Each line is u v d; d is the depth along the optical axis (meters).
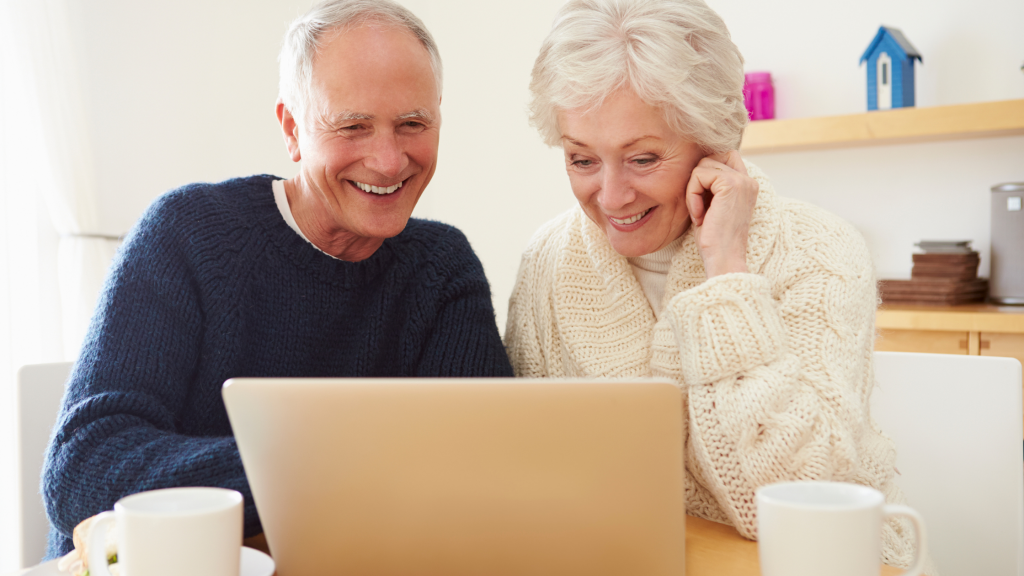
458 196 3.85
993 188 2.67
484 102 3.74
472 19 3.75
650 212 1.12
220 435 1.15
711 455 0.93
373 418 0.62
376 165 1.10
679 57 1.00
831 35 3.02
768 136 2.89
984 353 2.46
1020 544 1.14
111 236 2.86
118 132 2.91
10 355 2.61
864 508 0.54
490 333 1.28
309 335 1.21
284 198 1.24
